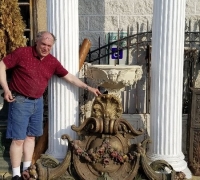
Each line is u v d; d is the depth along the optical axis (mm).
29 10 4402
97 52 4551
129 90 4520
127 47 4484
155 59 3553
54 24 3443
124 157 3156
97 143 3273
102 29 4543
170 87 3531
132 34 4527
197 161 3859
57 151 3590
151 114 3662
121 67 3389
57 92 3514
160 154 3619
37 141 3877
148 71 4391
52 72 3326
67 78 3416
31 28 4414
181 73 3572
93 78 3496
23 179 2988
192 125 3832
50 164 3154
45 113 4301
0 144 3922
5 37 3701
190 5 4488
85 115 4215
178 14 3449
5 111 4031
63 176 3100
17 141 3281
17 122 3221
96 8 4520
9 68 3195
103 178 3115
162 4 3447
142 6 4512
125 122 3330
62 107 3533
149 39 4500
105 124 3248
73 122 3584
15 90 3207
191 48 4379
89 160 3131
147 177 3115
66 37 3457
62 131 3559
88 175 3154
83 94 4199
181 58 3545
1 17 3623
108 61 4508
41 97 3346
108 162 3148
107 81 3352
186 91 4504
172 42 3475
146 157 3314
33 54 3201
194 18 4500
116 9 4520
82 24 4535
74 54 3520
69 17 3443
